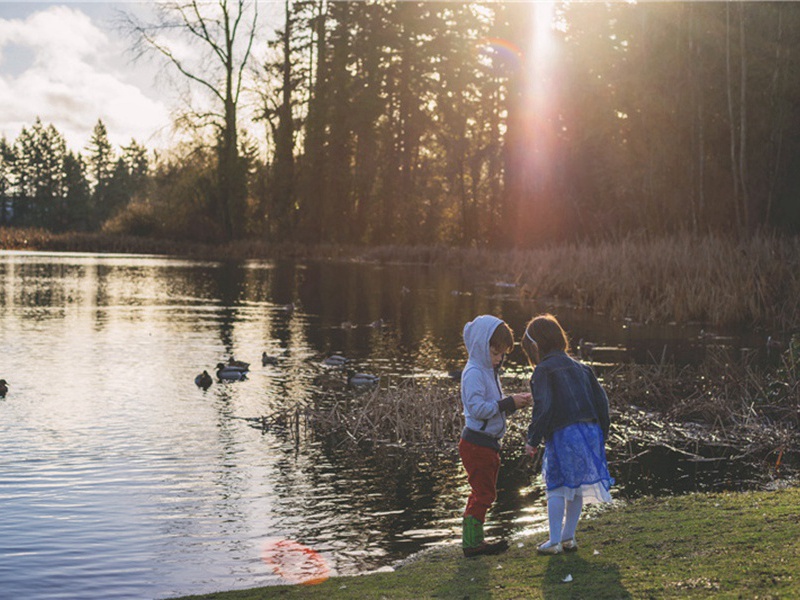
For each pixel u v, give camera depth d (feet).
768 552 16.61
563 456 17.90
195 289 101.09
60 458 29.37
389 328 68.03
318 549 21.24
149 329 65.16
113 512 23.94
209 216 201.98
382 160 200.44
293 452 30.71
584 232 141.18
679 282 77.36
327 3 191.72
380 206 205.05
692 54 110.01
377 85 193.36
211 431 33.55
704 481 27.40
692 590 14.76
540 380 18.20
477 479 19.61
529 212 153.79
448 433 33.53
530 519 23.43
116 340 58.75
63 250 205.36
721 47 107.86
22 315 71.87
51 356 51.39
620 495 25.70
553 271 97.35
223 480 27.12
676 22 111.86
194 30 179.32
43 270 127.44
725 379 43.62
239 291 99.71
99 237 204.54
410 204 201.46
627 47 126.72
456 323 71.41
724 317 69.72
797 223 102.27
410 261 170.91
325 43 193.26
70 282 106.73
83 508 24.23
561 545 18.35
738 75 107.55
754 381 40.16
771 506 21.17
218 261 165.27
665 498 24.40
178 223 204.03
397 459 29.91
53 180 453.99
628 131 127.03
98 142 485.97
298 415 34.27
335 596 16.83
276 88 190.80
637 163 119.34
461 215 222.07
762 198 104.99
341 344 58.95
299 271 138.21
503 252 155.84
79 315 73.00
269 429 34.04
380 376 46.32
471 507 19.53
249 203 205.87
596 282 83.92
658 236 102.73
